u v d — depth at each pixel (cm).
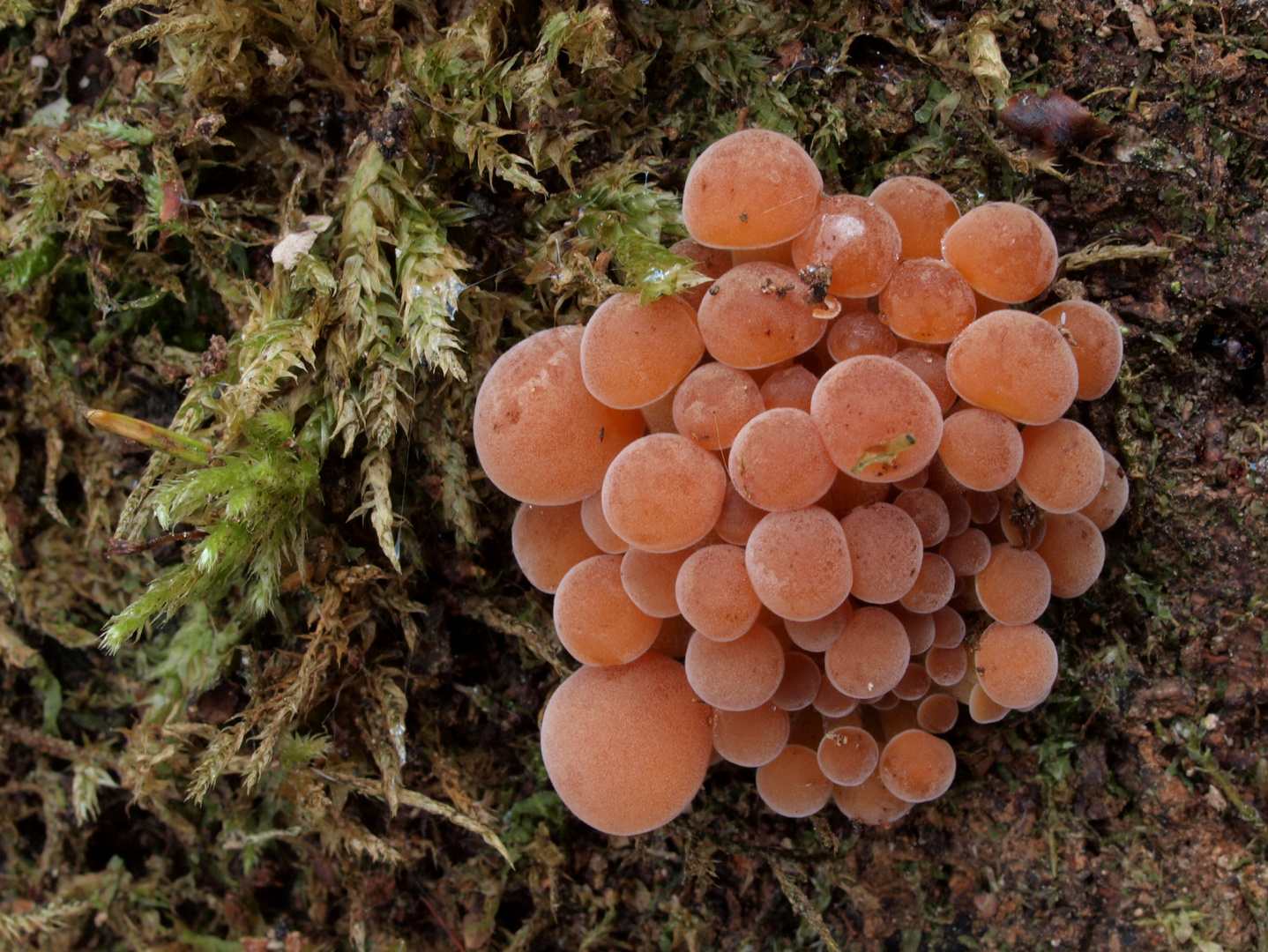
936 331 7
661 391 7
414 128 8
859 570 7
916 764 8
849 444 7
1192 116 8
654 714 8
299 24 8
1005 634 8
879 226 7
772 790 8
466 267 8
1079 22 8
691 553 8
